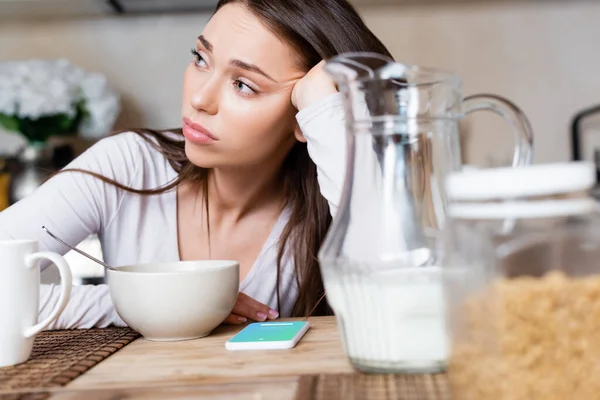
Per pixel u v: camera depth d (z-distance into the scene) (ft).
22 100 6.91
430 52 8.34
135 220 4.26
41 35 8.28
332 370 2.19
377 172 2.10
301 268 4.23
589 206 1.60
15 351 2.40
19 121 7.05
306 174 4.26
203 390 1.99
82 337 2.95
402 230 2.07
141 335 3.02
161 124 8.29
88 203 4.01
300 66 3.60
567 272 1.59
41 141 7.25
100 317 3.21
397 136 2.10
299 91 3.39
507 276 1.60
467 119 8.20
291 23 3.52
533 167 1.59
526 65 8.38
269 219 4.38
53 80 7.04
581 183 1.58
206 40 3.54
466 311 1.67
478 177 1.62
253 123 3.58
